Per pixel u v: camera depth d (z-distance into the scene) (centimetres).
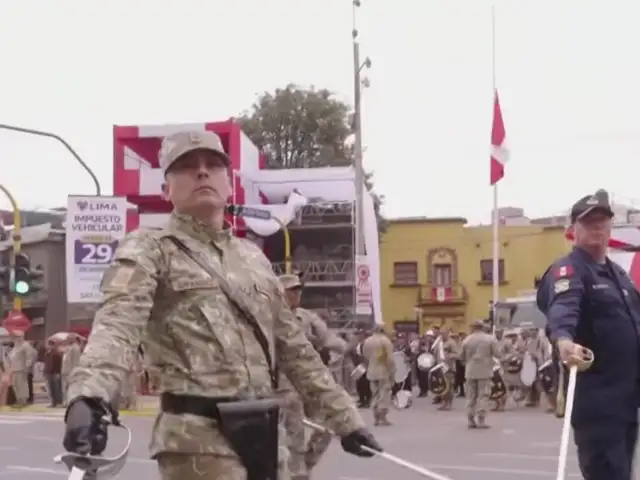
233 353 318
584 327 509
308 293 4056
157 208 3922
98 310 302
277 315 349
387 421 1922
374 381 1923
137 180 3791
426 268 5881
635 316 512
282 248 4084
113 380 282
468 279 5816
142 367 324
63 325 4638
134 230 327
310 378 356
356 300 3017
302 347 354
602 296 505
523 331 2789
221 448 309
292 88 5434
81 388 275
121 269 308
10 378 2570
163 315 317
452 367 2408
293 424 673
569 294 498
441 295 5819
